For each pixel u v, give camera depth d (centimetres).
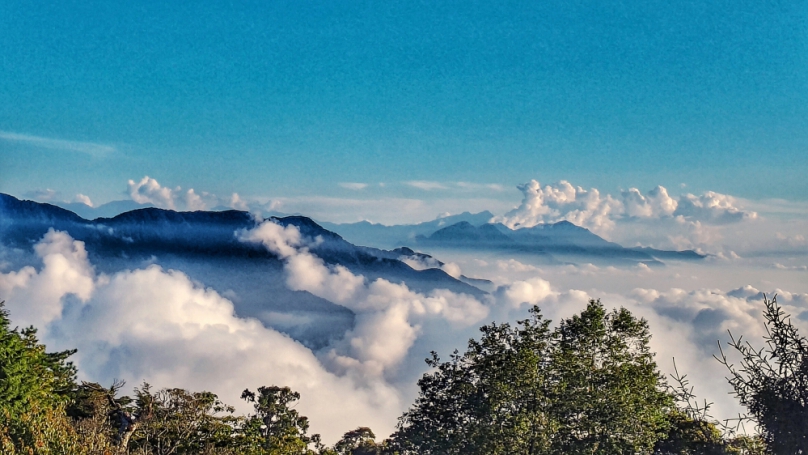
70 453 2327
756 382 1066
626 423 3900
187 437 4006
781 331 1055
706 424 1184
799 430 1023
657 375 3928
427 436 4681
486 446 4088
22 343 3588
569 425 4125
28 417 2439
